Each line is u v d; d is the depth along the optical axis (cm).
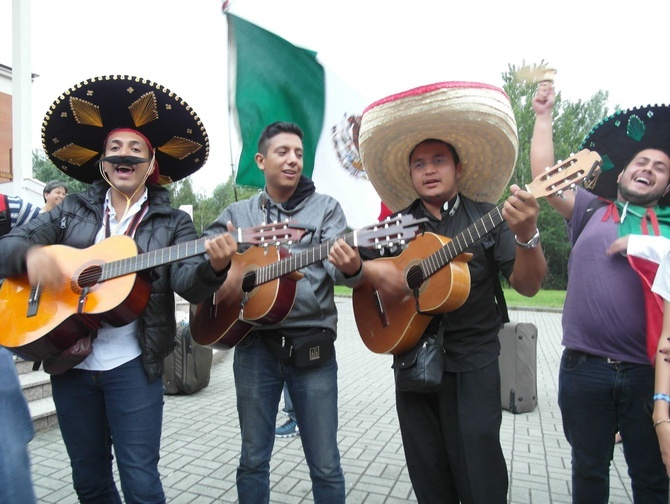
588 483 210
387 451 386
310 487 323
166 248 202
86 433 210
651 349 191
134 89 228
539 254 186
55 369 202
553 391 578
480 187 239
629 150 212
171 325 219
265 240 199
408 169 244
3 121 1877
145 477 202
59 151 256
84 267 207
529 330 493
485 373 203
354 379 643
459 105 203
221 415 476
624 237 195
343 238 202
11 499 114
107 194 235
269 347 229
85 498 214
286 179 239
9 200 260
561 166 175
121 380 203
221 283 200
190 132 248
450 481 216
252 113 480
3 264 199
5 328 204
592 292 206
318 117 491
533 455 381
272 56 481
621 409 200
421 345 200
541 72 231
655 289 179
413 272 205
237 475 233
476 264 209
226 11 480
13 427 120
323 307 232
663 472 194
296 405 230
